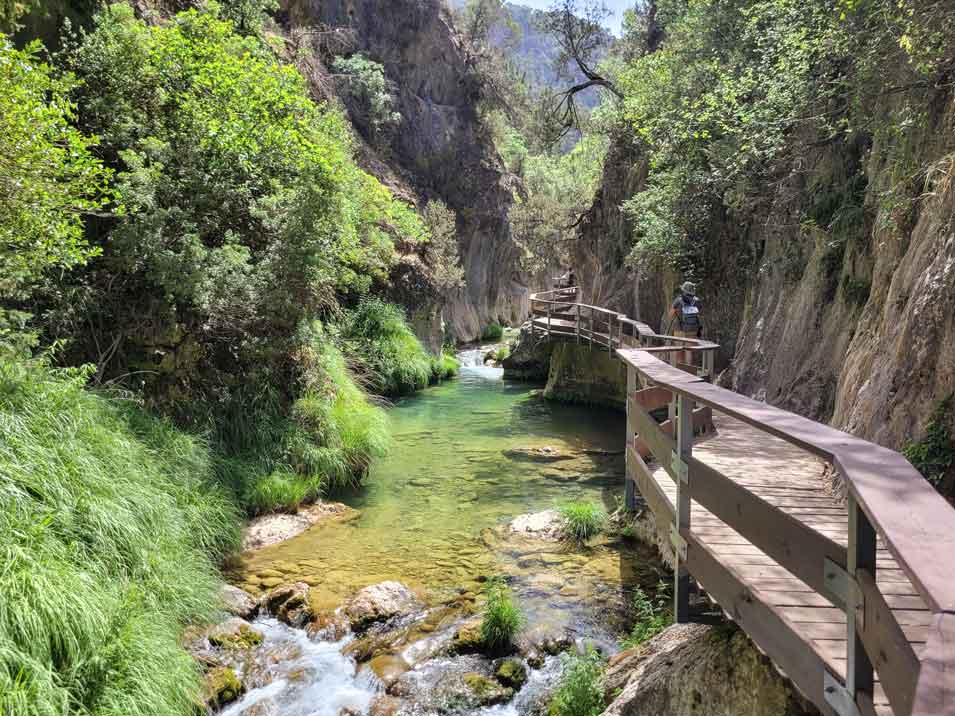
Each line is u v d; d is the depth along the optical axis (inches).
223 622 225.9
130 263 322.3
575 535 304.2
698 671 141.9
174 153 373.1
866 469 81.2
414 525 323.3
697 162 492.7
